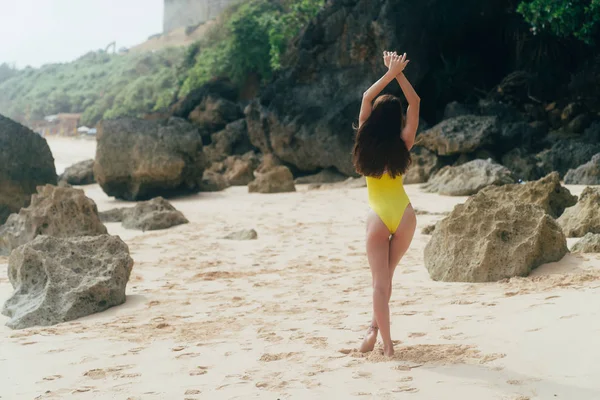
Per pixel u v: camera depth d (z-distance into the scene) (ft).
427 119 92.99
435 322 19.11
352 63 89.15
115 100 290.76
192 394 14.46
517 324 17.61
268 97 93.86
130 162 72.18
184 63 237.04
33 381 16.29
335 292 26.03
